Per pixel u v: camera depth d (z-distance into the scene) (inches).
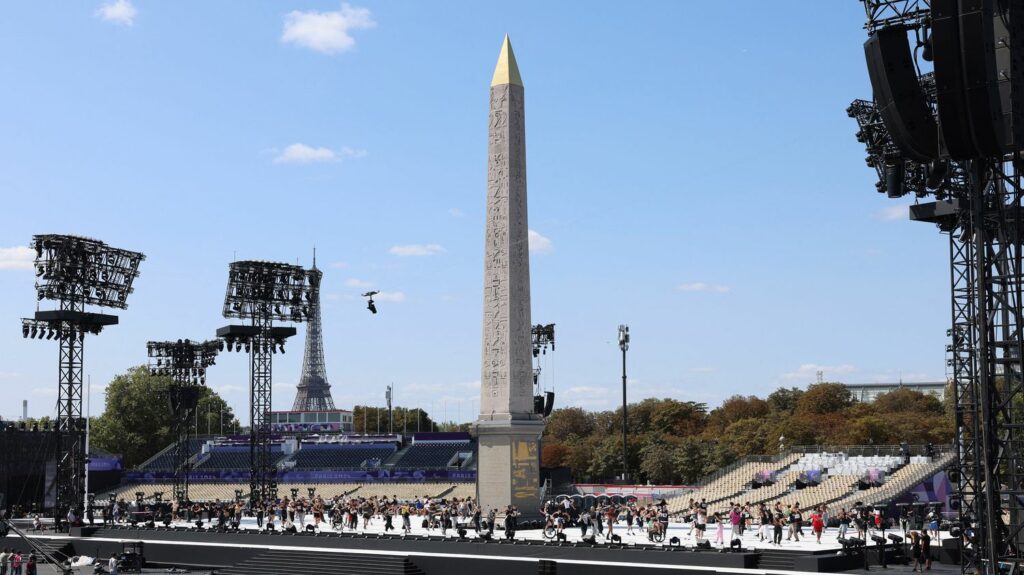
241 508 3592.5
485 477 2957.7
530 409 3004.4
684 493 4170.8
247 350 4106.8
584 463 6235.2
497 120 2913.4
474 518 2876.5
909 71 1389.0
